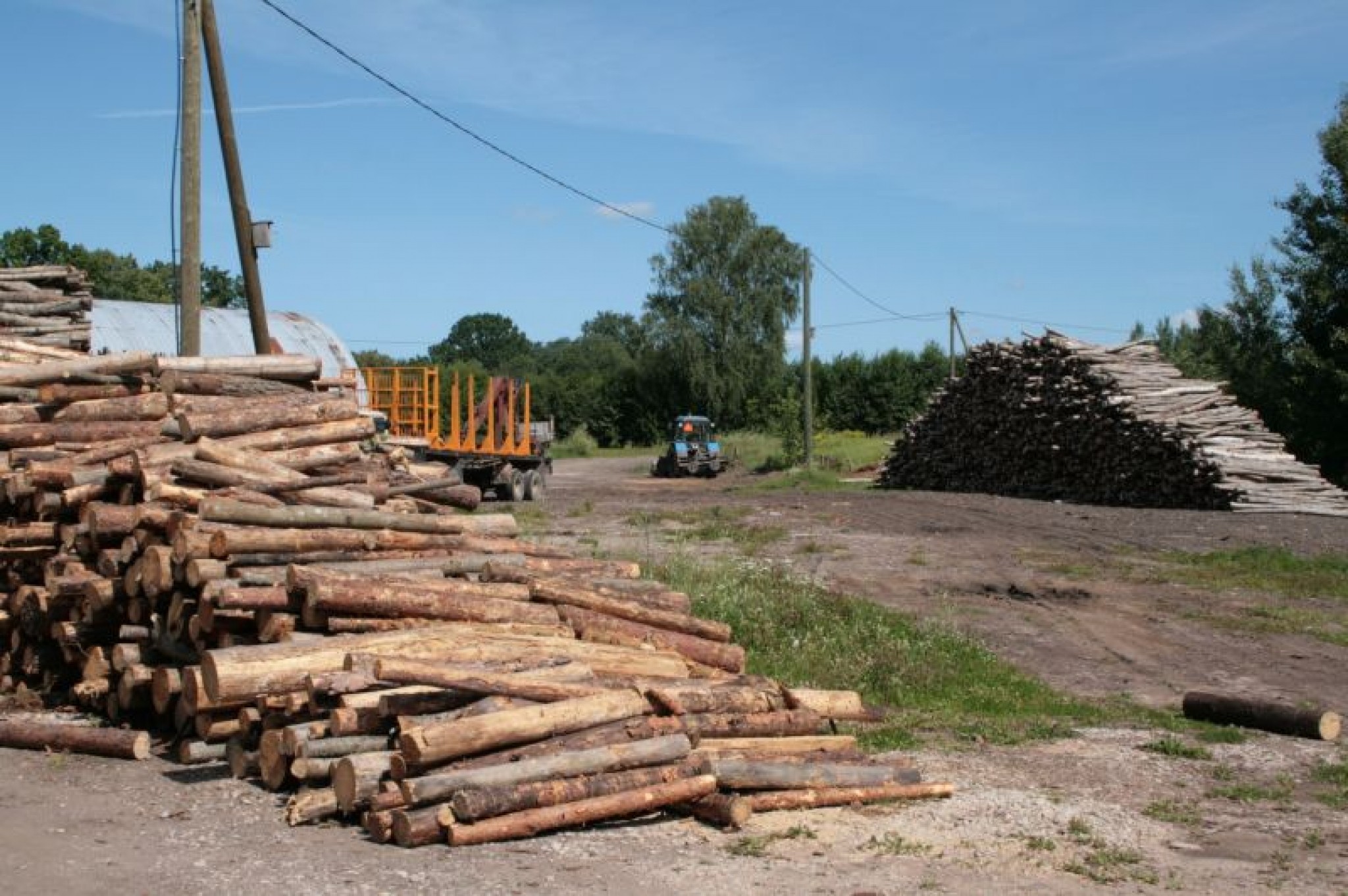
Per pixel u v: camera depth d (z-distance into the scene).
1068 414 29.30
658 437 79.06
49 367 11.60
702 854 6.87
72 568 10.02
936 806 8.09
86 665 9.80
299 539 9.19
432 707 7.61
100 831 7.08
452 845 6.79
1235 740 10.38
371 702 7.67
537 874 6.41
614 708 7.86
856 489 36.34
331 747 7.53
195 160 16.61
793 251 81.81
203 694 8.10
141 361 11.45
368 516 9.88
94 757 8.86
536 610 9.65
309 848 6.79
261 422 10.98
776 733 8.72
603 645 9.39
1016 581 18.22
